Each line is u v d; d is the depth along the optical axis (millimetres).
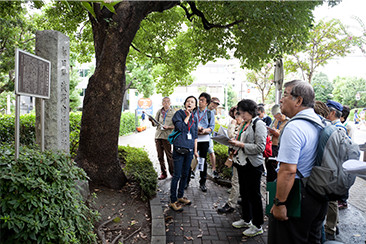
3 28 9555
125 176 5137
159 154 6238
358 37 8602
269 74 15484
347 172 1791
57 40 3742
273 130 4395
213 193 5465
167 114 6168
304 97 2066
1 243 2041
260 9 5074
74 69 22625
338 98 42500
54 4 6359
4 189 2111
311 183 1948
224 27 6102
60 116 3859
